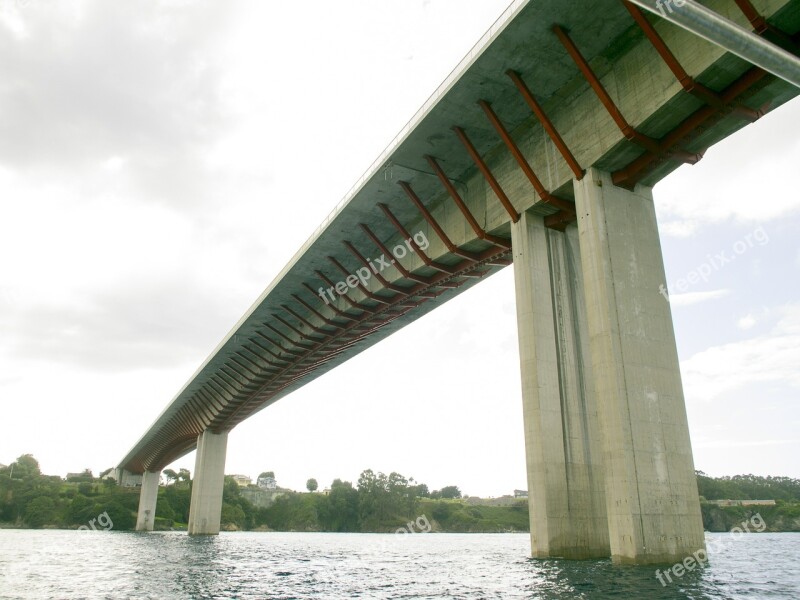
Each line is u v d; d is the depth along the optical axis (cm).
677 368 2277
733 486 11312
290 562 3516
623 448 2027
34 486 15588
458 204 3131
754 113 2184
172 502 15262
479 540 9650
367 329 5081
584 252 2377
